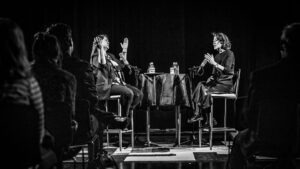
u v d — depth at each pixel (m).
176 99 5.12
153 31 6.61
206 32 6.58
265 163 3.67
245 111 2.58
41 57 2.63
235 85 5.36
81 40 6.58
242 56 6.47
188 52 6.61
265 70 2.49
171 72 5.38
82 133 2.98
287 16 6.33
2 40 1.94
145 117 6.53
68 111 2.43
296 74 2.45
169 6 6.60
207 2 6.56
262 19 6.40
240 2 6.48
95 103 3.35
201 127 5.45
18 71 1.96
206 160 4.45
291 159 2.74
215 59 5.75
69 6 6.53
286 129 2.44
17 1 6.47
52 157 2.20
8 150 1.82
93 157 3.52
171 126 6.51
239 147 2.91
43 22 6.51
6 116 1.78
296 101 2.42
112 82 5.32
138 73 5.86
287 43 2.51
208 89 5.51
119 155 4.85
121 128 5.19
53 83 2.59
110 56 5.87
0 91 1.93
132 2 6.61
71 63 3.27
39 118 1.87
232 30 6.50
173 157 4.67
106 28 6.60
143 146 5.52
